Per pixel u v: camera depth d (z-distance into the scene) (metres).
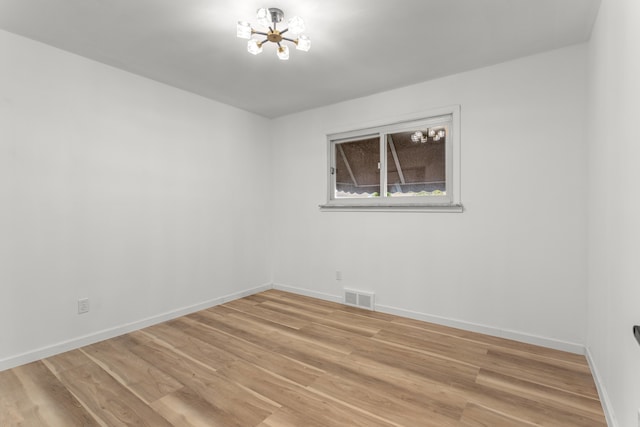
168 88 3.18
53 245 2.43
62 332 2.48
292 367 2.24
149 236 3.03
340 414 1.73
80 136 2.57
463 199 2.88
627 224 1.38
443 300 3.02
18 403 1.83
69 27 2.15
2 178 2.19
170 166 3.20
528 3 1.88
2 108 2.19
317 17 2.03
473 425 1.64
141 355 2.42
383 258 3.40
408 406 1.80
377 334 2.82
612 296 1.63
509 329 2.68
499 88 2.69
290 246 4.20
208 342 2.66
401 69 2.81
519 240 2.62
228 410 1.77
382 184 3.47
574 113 2.39
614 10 1.59
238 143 3.91
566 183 2.43
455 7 1.93
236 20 2.06
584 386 1.97
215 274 3.64
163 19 2.05
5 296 2.21
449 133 3.04
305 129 4.02
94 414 1.73
